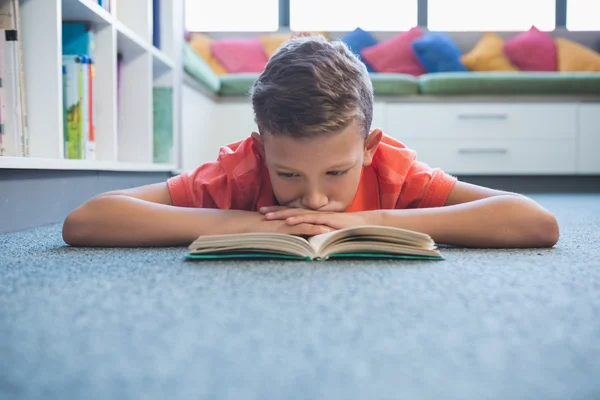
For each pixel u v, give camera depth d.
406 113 3.20
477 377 0.36
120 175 1.83
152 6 2.26
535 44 3.73
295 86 0.76
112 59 1.67
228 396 0.33
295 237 0.77
